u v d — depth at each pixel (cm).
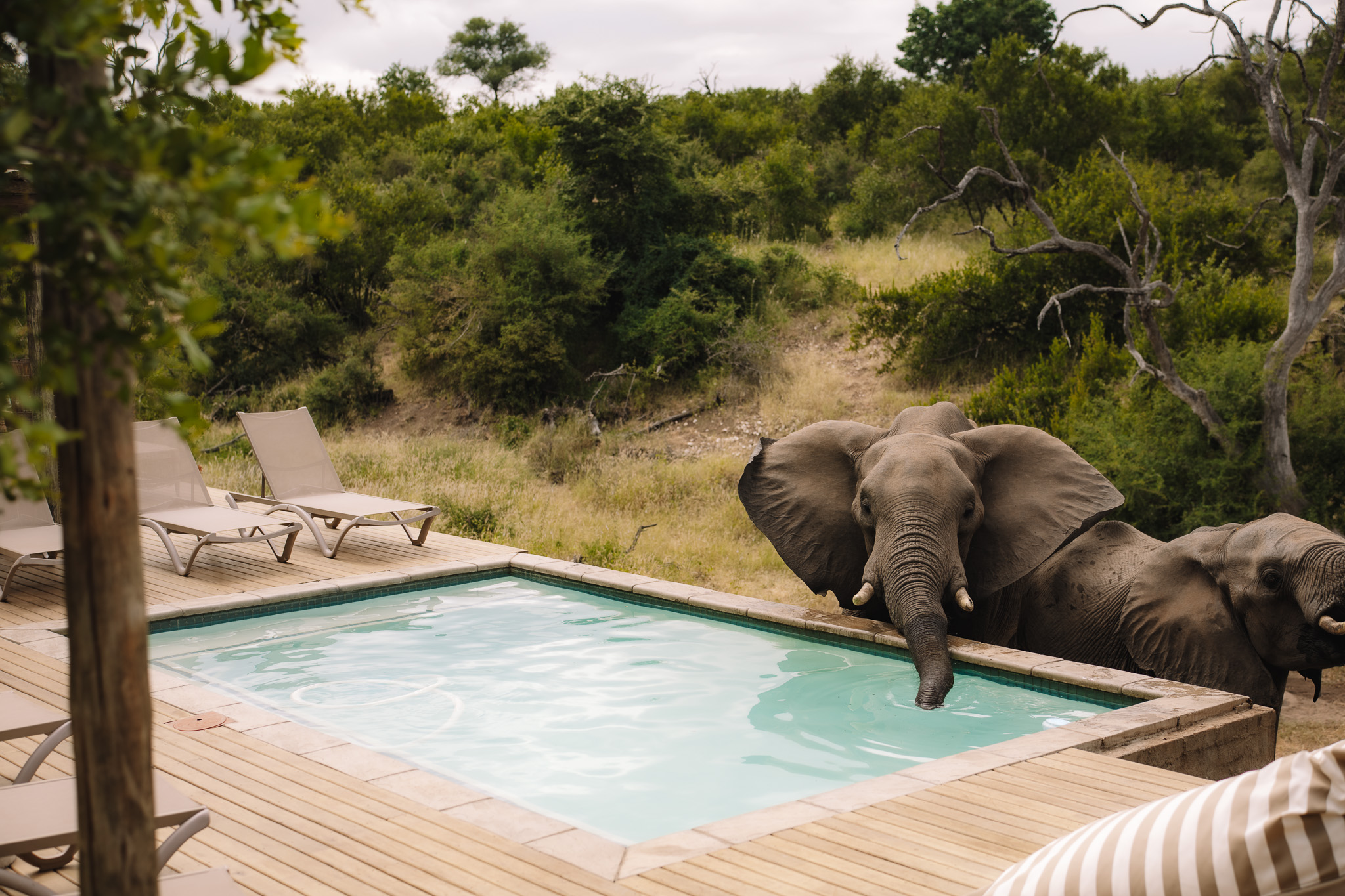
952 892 346
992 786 443
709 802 471
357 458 1655
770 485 801
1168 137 2288
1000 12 3569
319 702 615
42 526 871
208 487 1385
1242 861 212
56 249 136
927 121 2200
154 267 137
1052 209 1596
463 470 1569
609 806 466
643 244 2073
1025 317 1605
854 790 441
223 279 2098
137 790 172
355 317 2305
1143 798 430
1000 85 2108
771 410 1712
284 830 397
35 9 133
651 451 1675
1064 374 1358
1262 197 1950
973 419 1364
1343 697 833
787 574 1150
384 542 1042
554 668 683
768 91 3575
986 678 655
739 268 2008
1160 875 221
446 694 629
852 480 774
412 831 396
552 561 945
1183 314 1327
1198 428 1000
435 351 1995
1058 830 397
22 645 657
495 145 2742
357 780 448
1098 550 765
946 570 649
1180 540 708
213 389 2097
